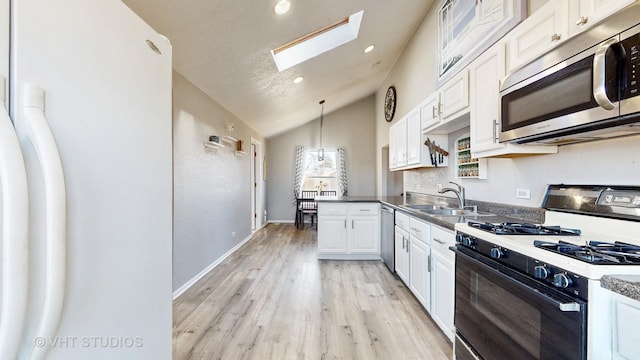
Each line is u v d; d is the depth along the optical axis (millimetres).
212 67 2953
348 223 4043
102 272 731
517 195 2018
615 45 983
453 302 1838
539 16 1441
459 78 2260
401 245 3051
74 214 647
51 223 550
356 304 2629
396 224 3252
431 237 2213
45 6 589
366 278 3318
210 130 3693
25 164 539
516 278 1149
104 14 748
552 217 1642
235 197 4734
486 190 2412
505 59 1703
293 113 5988
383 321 2314
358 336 2098
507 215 2100
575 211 1502
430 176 3676
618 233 1283
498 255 1253
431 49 3559
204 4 2020
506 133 1585
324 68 4188
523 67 1457
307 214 7254
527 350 1088
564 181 1635
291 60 3562
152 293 960
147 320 929
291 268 3701
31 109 553
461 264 1614
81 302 666
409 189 4449
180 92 2932
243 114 4805
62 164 614
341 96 6223
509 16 1895
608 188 1369
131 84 856
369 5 3025
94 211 704
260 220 6734
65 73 629
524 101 1446
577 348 880
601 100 1006
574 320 890
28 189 530
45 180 542
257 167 6711
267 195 7637
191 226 3146
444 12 2924
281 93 4477
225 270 3627
